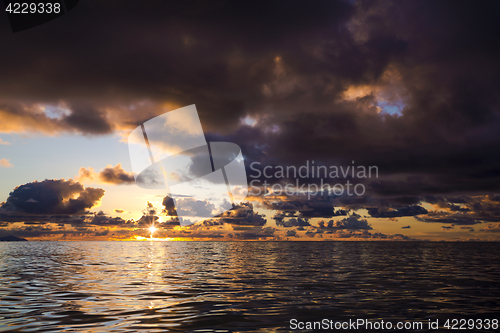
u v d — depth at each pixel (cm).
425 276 1644
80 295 1062
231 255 3584
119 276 1591
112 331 659
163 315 793
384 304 934
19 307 877
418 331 674
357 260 2822
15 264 2250
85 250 4594
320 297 1039
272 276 1617
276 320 751
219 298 1016
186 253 3981
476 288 1249
